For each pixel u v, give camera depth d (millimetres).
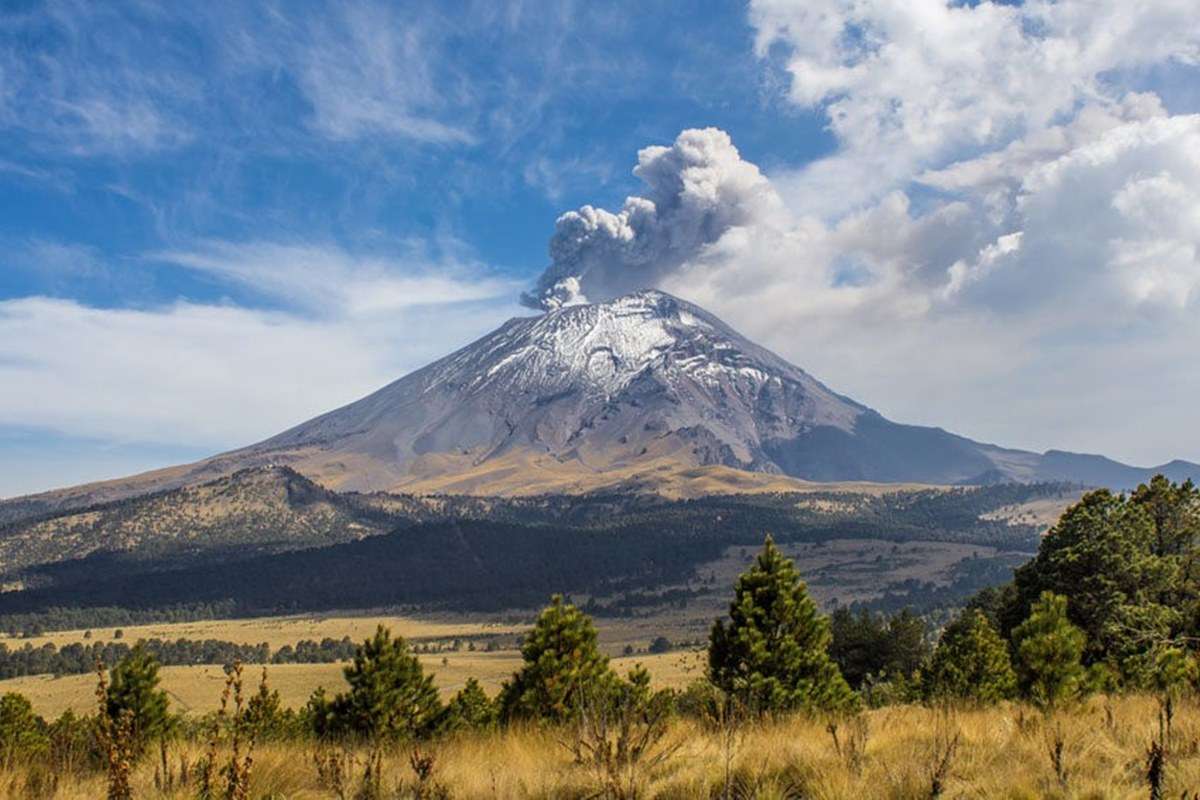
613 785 8016
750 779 8680
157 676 25188
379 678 28688
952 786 8164
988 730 11305
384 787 9094
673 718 12125
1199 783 7688
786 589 26422
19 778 8992
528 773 9359
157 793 8117
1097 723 11586
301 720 24328
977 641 30109
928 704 16781
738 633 25672
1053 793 7801
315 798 8922
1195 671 15359
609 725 10672
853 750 9180
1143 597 34719
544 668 23062
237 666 7594
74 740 9922
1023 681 21203
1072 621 36750
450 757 10609
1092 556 35906
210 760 8188
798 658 25344
